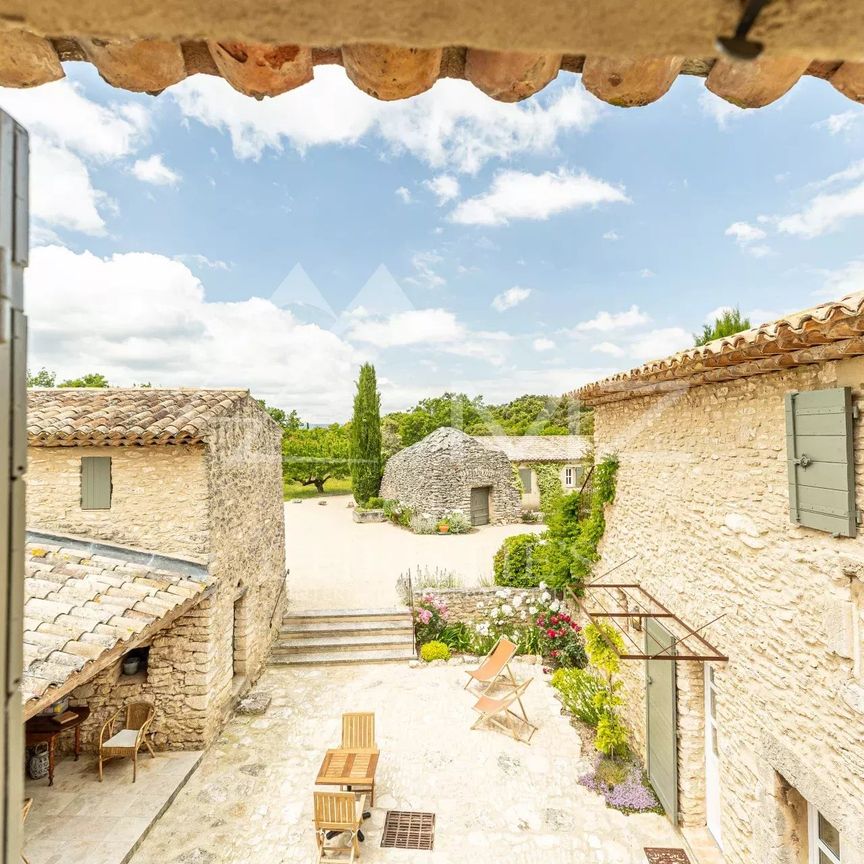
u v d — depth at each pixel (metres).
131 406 6.91
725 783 4.17
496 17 0.56
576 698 6.91
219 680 6.57
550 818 5.02
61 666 4.02
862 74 1.03
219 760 5.99
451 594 9.30
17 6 0.57
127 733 5.76
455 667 8.26
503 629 9.09
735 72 1.04
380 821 5.01
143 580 5.70
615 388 5.27
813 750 3.16
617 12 0.55
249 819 5.05
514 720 6.77
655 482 5.44
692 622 4.65
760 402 3.71
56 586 5.22
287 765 5.90
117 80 1.02
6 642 0.69
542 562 9.38
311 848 4.68
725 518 4.12
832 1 0.52
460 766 5.85
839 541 2.96
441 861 4.54
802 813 3.50
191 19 0.58
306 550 10.62
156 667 6.11
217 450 6.61
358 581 9.96
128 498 6.25
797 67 1.00
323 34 0.60
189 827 4.94
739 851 3.96
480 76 1.04
